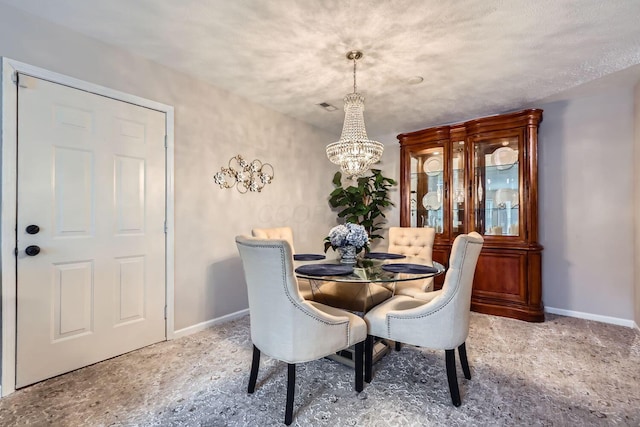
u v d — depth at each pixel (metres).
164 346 2.53
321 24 2.01
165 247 2.63
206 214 2.95
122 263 2.37
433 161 4.06
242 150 3.30
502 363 2.25
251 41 2.23
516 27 2.01
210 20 1.99
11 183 1.85
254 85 2.99
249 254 1.68
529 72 2.67
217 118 3.04
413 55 2.38
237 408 1.74
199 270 2.88
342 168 2.64
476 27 2.02
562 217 3.37
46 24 2.00
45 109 1.99
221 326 3.00
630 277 3.03
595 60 2.45
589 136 3.22
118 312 2.34
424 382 2.00
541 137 3.47
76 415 1.67
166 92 2.63
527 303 3.21
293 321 1.61
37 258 1.96
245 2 1.82
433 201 4.05
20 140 1.89
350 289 2.46
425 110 3.65
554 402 1.78
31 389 1.89
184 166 2.77
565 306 3.35
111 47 2.30
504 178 3.49
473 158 3.62
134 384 1.97
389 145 4.85
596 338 2.71
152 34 2.16
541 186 3.48
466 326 1.87
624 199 3.06
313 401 1.80
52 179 2.02
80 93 2.14
